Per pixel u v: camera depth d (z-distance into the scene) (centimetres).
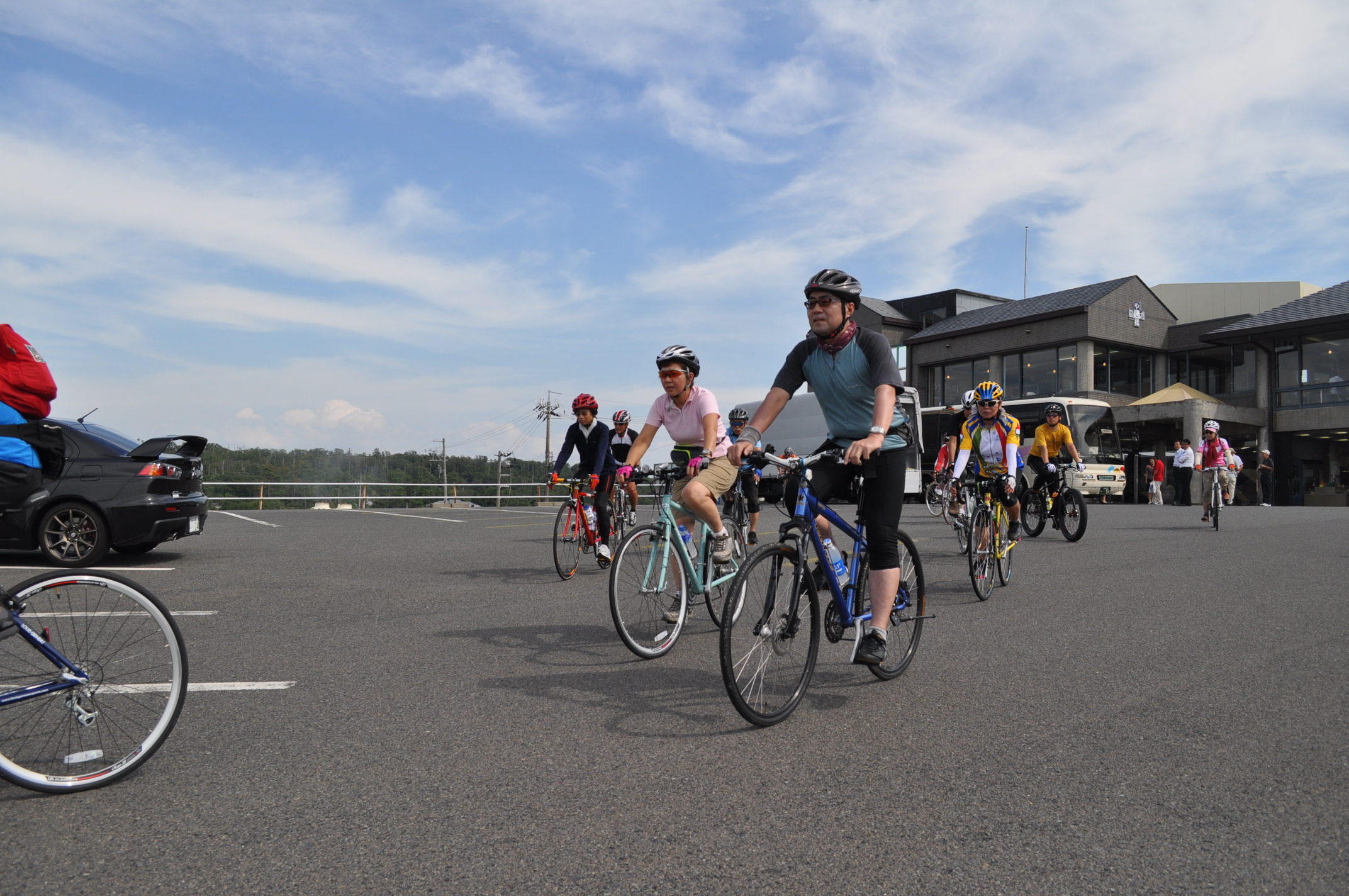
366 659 453
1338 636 500
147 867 223
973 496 678
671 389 546
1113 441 2572
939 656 462
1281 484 2964
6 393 304
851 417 405
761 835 241
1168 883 214
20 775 267
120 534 814
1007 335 3631
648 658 458
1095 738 325
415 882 215
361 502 2477
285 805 263
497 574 800
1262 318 2992
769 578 348
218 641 500
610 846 234
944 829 245
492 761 301
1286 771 290
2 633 270
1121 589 684
